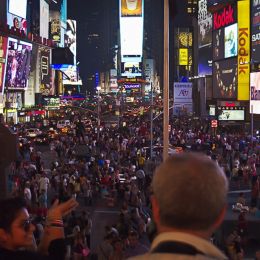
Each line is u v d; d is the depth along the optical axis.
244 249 22.12
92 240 23.19
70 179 32.34
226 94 90.56
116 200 31.23
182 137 59.25
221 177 2.46
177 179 2.41
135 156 44.25
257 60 79.81
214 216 2.41
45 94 145.12
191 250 2.33
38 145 61.69
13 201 3.55
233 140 57.19
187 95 86.31
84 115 125.81
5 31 96.94
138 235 20.55
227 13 90.06
